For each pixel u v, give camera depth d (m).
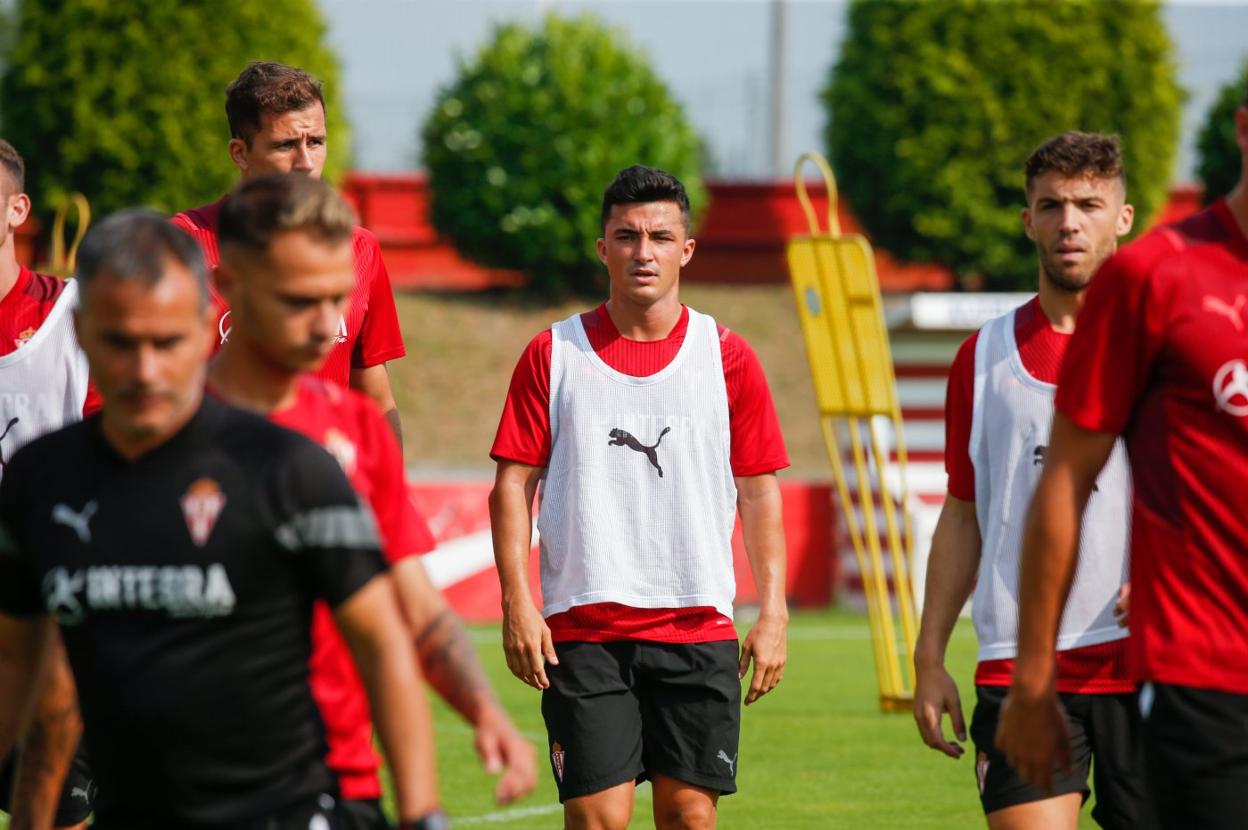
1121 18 88.50
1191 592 12.83
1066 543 12.98
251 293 12.36
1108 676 17.53
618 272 20.08
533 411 20.31
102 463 11.41
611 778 19.80
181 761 11.33
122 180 88.25
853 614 60.78
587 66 92.19
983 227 88.62
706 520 20.16
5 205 18.75
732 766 20.20
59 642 13.23
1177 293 12.70
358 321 19.70
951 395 18.44
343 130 95.62
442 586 56.62
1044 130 88.12
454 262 101.88
